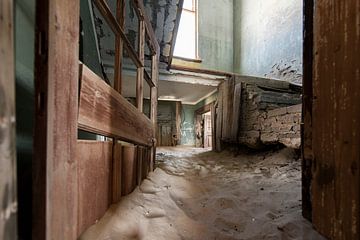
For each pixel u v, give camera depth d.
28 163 0.90
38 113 0.55
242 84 4.11
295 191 1.86
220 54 7.40
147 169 2.14
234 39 7.59
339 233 0.79
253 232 1.20
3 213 0.39
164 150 5.71
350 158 0.74
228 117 4.35
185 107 7.76
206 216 1.43
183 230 1.19
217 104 5.06
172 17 3.05
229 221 1.34
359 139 0.70
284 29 5.07
